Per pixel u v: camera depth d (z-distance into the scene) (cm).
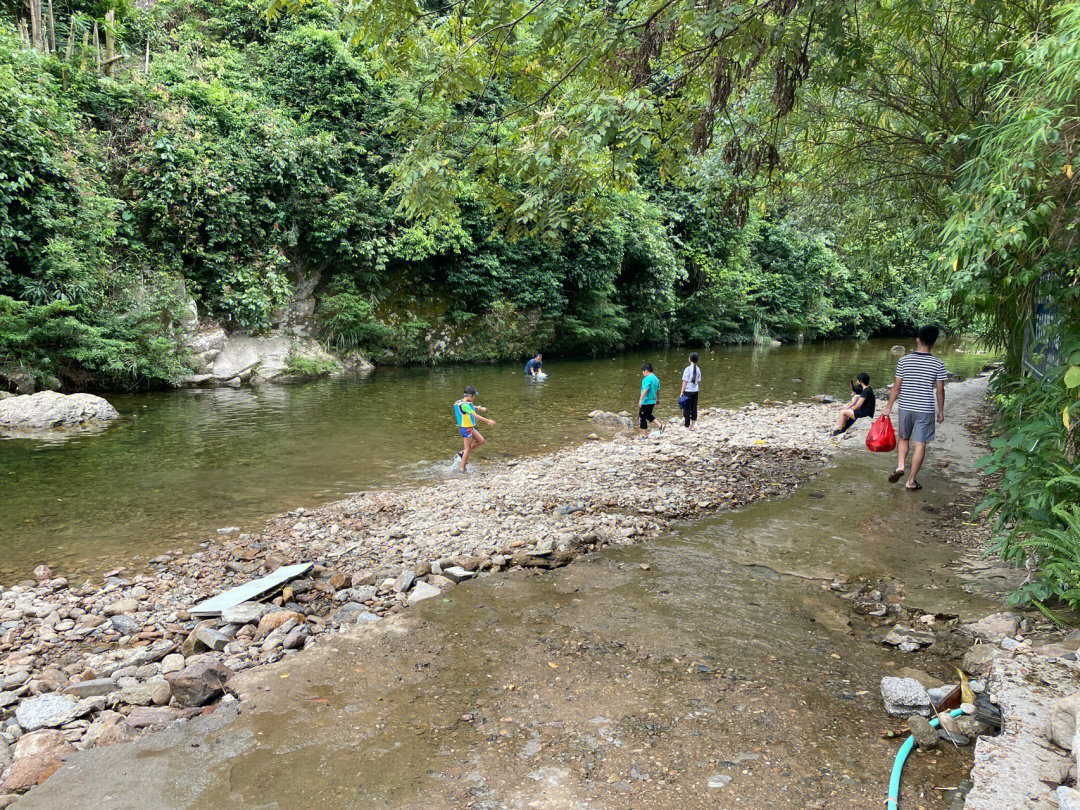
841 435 1147
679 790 302
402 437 1217
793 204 1188
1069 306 513
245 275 1917
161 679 411
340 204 2070
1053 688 345
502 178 600
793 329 3872
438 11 524
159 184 1753
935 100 805
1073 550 395
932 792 298
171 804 301
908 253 1120
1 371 1388
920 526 671
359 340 2220
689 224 3241
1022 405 650
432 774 318
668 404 1628
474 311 2498
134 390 1666
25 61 1595
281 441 1172
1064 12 404
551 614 496
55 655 472
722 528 688
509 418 1412
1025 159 396
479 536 682
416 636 465
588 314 2756
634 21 512
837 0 484
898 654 429
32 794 311
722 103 521
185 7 2412
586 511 757
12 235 1429
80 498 848
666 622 479
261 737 352
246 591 550
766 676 403
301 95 2212
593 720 359
